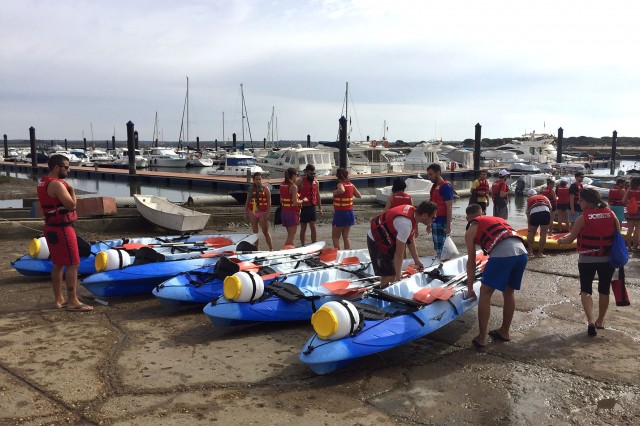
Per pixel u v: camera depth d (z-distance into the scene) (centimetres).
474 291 613
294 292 618
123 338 573
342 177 937
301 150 3450
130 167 4000
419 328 518
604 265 585
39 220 1220
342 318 468
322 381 471
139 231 1359
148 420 399
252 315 582
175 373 483
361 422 401
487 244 541
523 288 804
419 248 1178
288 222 961
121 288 721
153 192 3322
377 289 588
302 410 418
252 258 785
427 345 562
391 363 513
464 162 5131
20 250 1054
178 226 1295
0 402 422
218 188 3378
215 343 562
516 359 525
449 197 830
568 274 898
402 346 558
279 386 461
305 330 608
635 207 1108
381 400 437
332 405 427
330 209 1966
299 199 984
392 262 616
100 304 700
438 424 400
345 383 468
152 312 670
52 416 402
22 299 711
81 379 466
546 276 887
